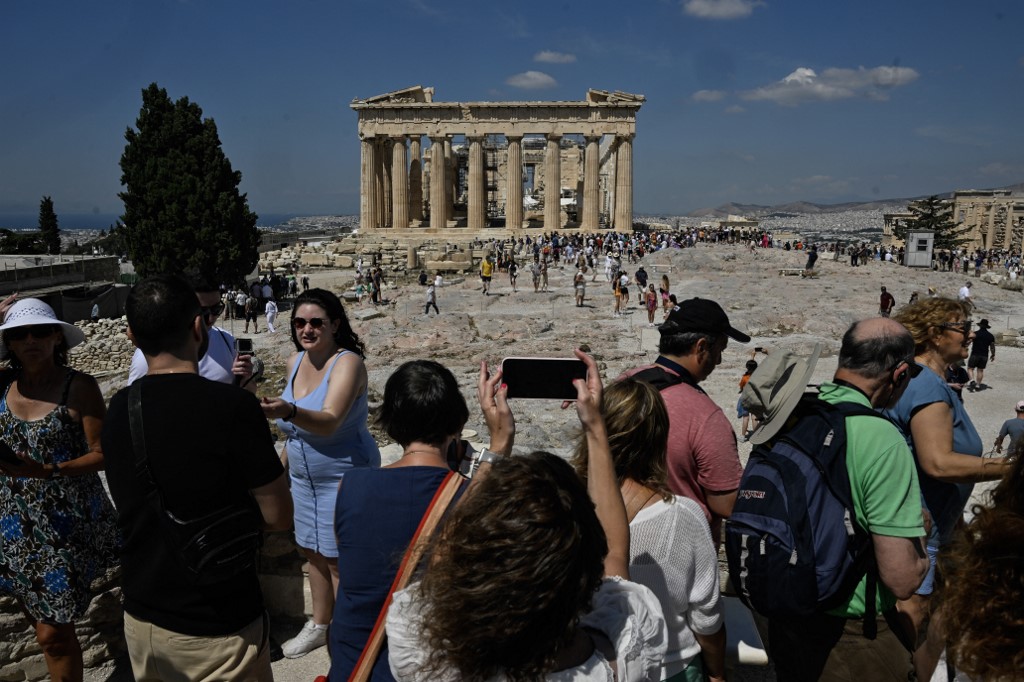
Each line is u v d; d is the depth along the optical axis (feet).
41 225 319.06
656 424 13.57
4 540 16.05
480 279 174.09
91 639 19.19
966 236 358.64
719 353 16.63
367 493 12.33
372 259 233.76
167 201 172.45
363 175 287.28
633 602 10.18
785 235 440.86
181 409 13.02
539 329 107.65
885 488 13.17
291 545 21.22
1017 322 114.93
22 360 16.07
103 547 17.25
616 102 274.16
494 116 279.08
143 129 176.45
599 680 8.94
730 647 16.92
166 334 13.62
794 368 14.64
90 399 16.65
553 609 8.36
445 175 305.53
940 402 16.67
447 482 12.25
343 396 17.30
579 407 12.50
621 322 114.42
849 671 14.06
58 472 15.92
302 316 17.99
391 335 104.22
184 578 13.28
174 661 13.65
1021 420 41.29
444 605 8.30
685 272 175.32
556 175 280.31
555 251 208.13
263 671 14.93
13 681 18.47
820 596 13.37
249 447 13.42
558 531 8.43
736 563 14.02
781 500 13.58
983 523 9.05
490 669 8.39
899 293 140.97
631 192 281.74
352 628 12.17
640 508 13.43
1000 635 8.34
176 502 13.01
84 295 143.02
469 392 70.64
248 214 182.91
